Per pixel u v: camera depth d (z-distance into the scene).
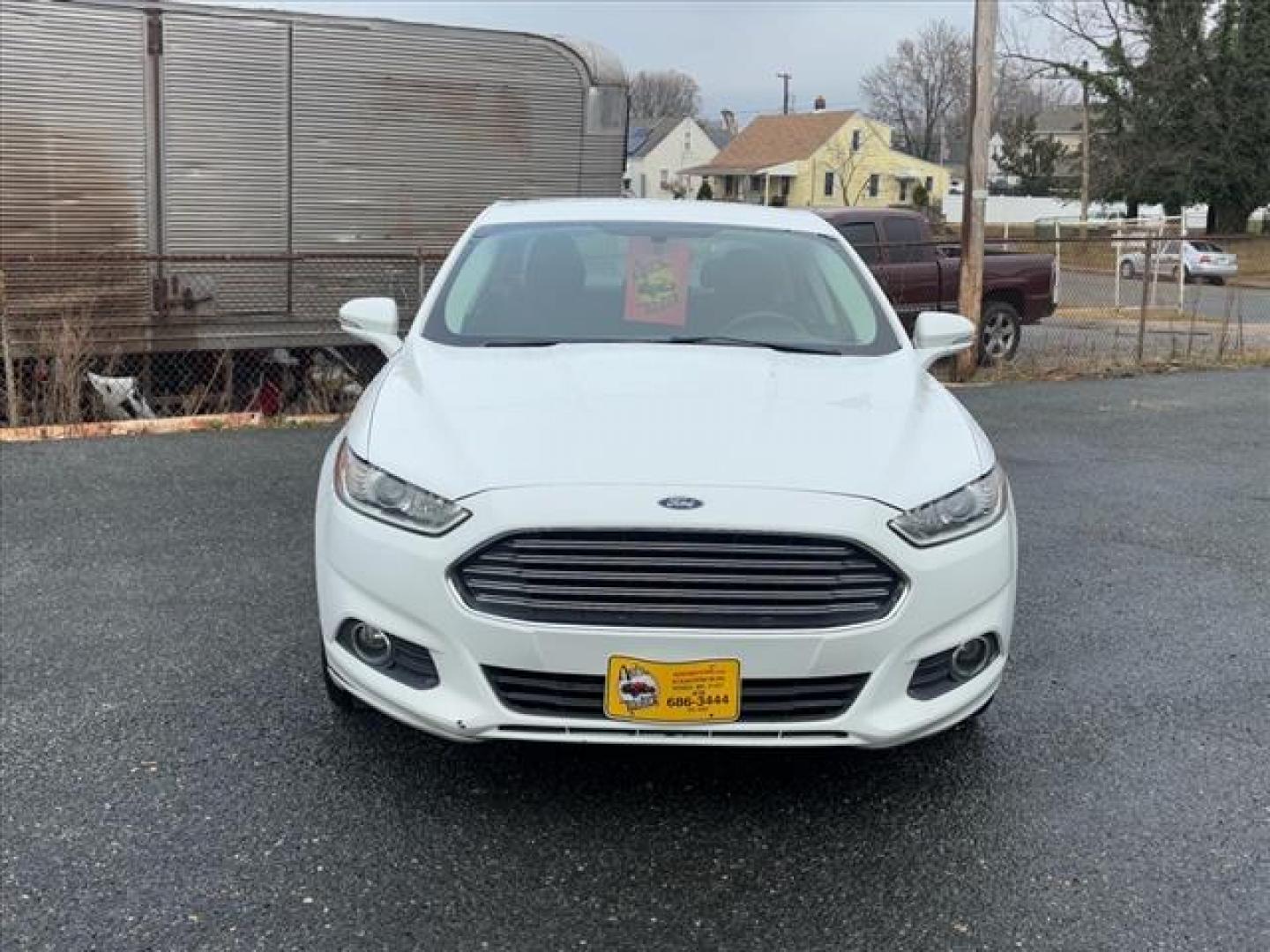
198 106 9.39
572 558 2.97
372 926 2.78
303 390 9.86
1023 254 13.81
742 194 72.06
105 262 9.00
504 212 4.99
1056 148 69.06
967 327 4.45
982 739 3.82
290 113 9.74
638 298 4.36
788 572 2.99
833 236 4.94
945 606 3.12
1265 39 40.41
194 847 3.09
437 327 4.22
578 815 3.30
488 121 10.56
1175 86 41.72
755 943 2.75
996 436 9.07
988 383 12.05
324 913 2.82
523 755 3.64
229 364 9.65
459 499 3.07
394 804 3.34
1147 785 3.53
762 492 3.04
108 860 3.02
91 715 3.85
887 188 71.50
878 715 3.09
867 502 3.07
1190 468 8.07
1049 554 5.92
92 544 5.72
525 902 2.89
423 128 10.30
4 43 8.65
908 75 88.94
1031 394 11.30
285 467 7.39
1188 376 12.87
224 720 3.83
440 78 10.30
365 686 3.23
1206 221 45.69
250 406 9.62
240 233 9.73
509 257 4.57
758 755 3.68
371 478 3.27
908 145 90.19
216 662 4.30
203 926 2.76
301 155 9.84
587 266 4.51
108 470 7.22
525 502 3.00
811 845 3.17
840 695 3.06
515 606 3.00
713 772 3.56
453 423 3.37
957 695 3.23
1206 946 2.76
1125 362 13.53
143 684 4.10
